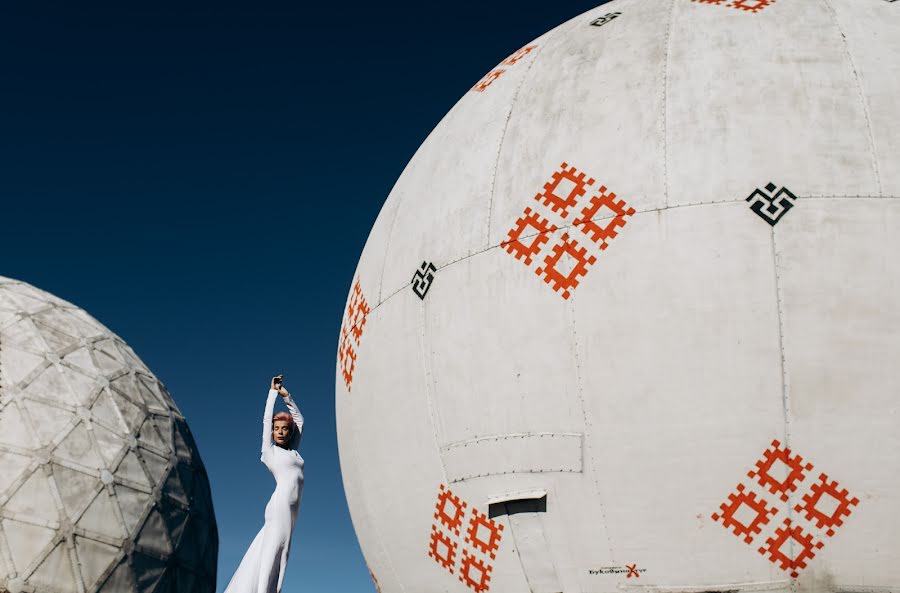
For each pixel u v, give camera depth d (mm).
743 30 7957
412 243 8867
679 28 8266
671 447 6703
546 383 7207
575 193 7535
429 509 8195
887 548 6379
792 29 7844
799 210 6781
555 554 7246
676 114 7457
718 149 7145
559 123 8086
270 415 8086
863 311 6527
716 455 6598
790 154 6992
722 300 6711
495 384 7492
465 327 7816
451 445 7863
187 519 14695
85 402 14055
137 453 14211
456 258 8141
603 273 7121
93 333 15672
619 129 7633
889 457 6383
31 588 12367
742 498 6570
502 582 7594
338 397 10281
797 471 6488
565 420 7109
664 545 6762
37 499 12789
